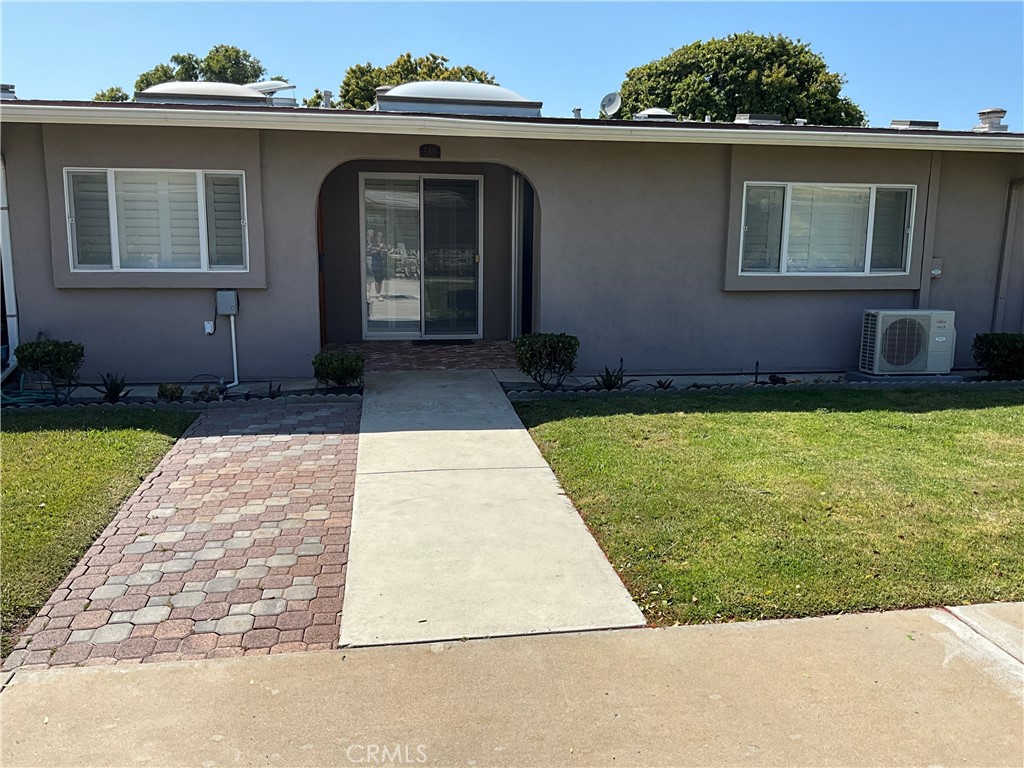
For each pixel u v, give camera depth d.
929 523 4.82
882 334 9.62
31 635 3.56
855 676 3.32
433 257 12.16
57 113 7.85
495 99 11.25
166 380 9.02
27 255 8.58
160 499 5.24
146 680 3.25
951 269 10.63
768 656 3.46
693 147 9.70
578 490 5.43
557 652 3.49
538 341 8.70
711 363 10.21
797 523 4.80
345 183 11.72
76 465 5.70
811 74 28.86
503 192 12.10
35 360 7.79
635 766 2.79
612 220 9.70
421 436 6.81
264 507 5.13
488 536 4.71
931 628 3.70
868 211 10.27
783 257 10.13
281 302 9.08
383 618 3.76
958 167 10.42
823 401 8.23
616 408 7.77
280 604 3.88
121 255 8.76
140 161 8.55
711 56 28.42
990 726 3.01
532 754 2.84
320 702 3.12
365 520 4.94
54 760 2.78
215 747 2.86
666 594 3.97
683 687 3.24
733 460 6.07
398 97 10.89
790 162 9.90
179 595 3.95
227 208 8.87
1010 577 4.15
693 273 9.98
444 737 2.93
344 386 8.41
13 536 4.45
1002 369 9.75
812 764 2.80
